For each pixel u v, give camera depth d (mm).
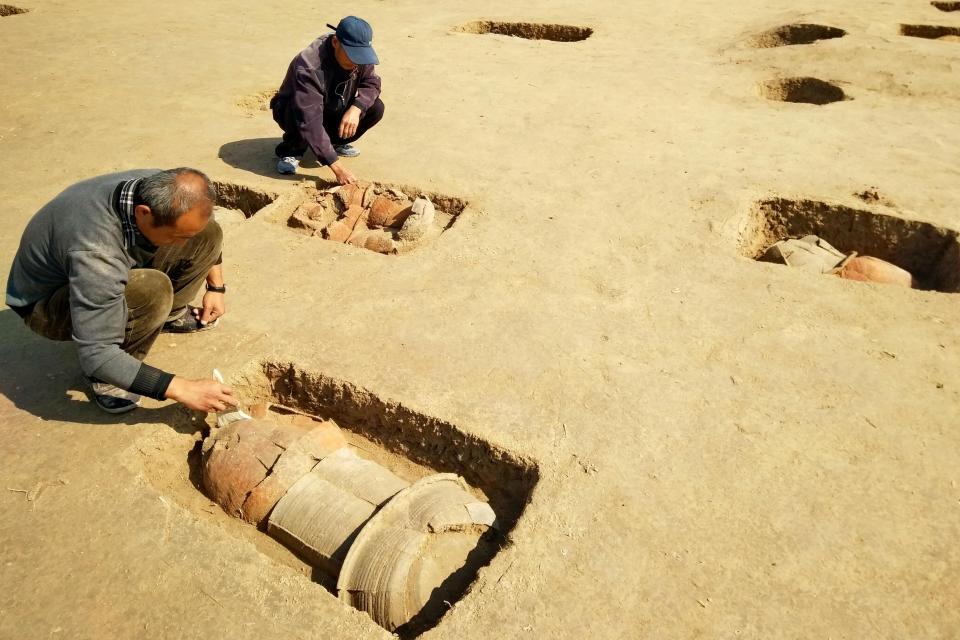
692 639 2430
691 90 7535
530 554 2699
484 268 4473
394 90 7547
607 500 2912
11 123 6754
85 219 2830
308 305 4125
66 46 9094
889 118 6680
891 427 3277
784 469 3059
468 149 6109
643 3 11188
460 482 3033
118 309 2910
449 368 3613
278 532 2922
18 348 3730
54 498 2893
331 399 3582
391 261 4578
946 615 2506
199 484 3227
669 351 3750
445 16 10586
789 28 9336
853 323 3967
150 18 10391
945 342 3809
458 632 2441
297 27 10023
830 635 2445
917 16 9758
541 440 3186
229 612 2492
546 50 9031
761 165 5754
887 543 2752
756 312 4055
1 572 2615
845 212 5035
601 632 2447
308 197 5504
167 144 6281
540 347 3771
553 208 5156
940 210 4973
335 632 2430
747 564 2672
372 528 2727
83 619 2473
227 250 4703
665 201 5227
